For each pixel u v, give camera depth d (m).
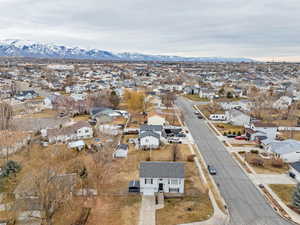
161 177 35.62
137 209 32.31
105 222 29.75
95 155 45.75
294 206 32.56
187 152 51.00
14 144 50.12
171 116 78.62
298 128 68.44
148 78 180.00
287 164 45.84
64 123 70.50
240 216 30.98
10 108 69.56
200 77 191.88
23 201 29.34
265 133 59.94
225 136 61.59
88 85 134.75
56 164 43.56
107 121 71.88
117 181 39.25
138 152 51.00
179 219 30.11
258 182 39.41
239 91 122.31
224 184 38.72
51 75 178.62
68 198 31.19
